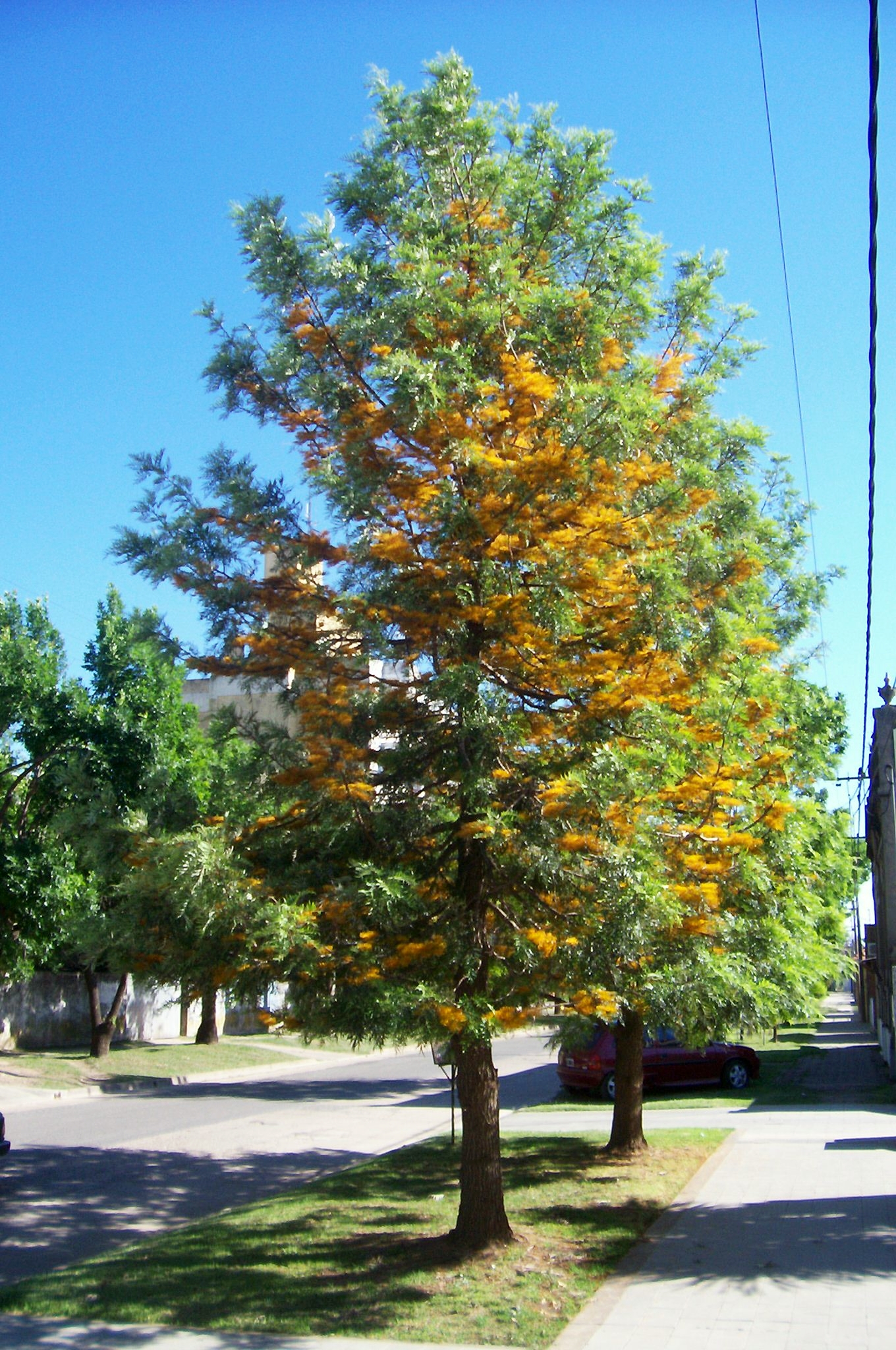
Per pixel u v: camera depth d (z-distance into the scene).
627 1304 7.03
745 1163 12.12
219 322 9.08
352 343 8.61
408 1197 11.20
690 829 8.34
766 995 10.68
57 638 23.48
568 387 7.79
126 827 7.30
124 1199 12.12
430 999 6.64
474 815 7.70
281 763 8.06
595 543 7.76
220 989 7.47
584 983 7.44
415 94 9.16
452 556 7.82
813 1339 6.29
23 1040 28.14
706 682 8.40
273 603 8.56
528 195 9.02
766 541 11.84
